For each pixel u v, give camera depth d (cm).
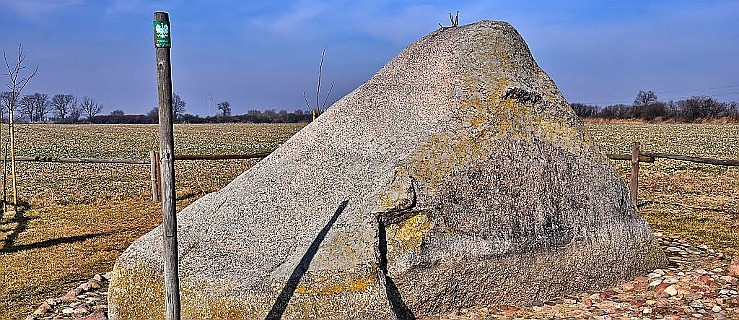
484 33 486
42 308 445
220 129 5200
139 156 2422
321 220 389
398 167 394
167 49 271
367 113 473
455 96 445
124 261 401
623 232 479
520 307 423
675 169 1512
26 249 673
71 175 1467
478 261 401
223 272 369
